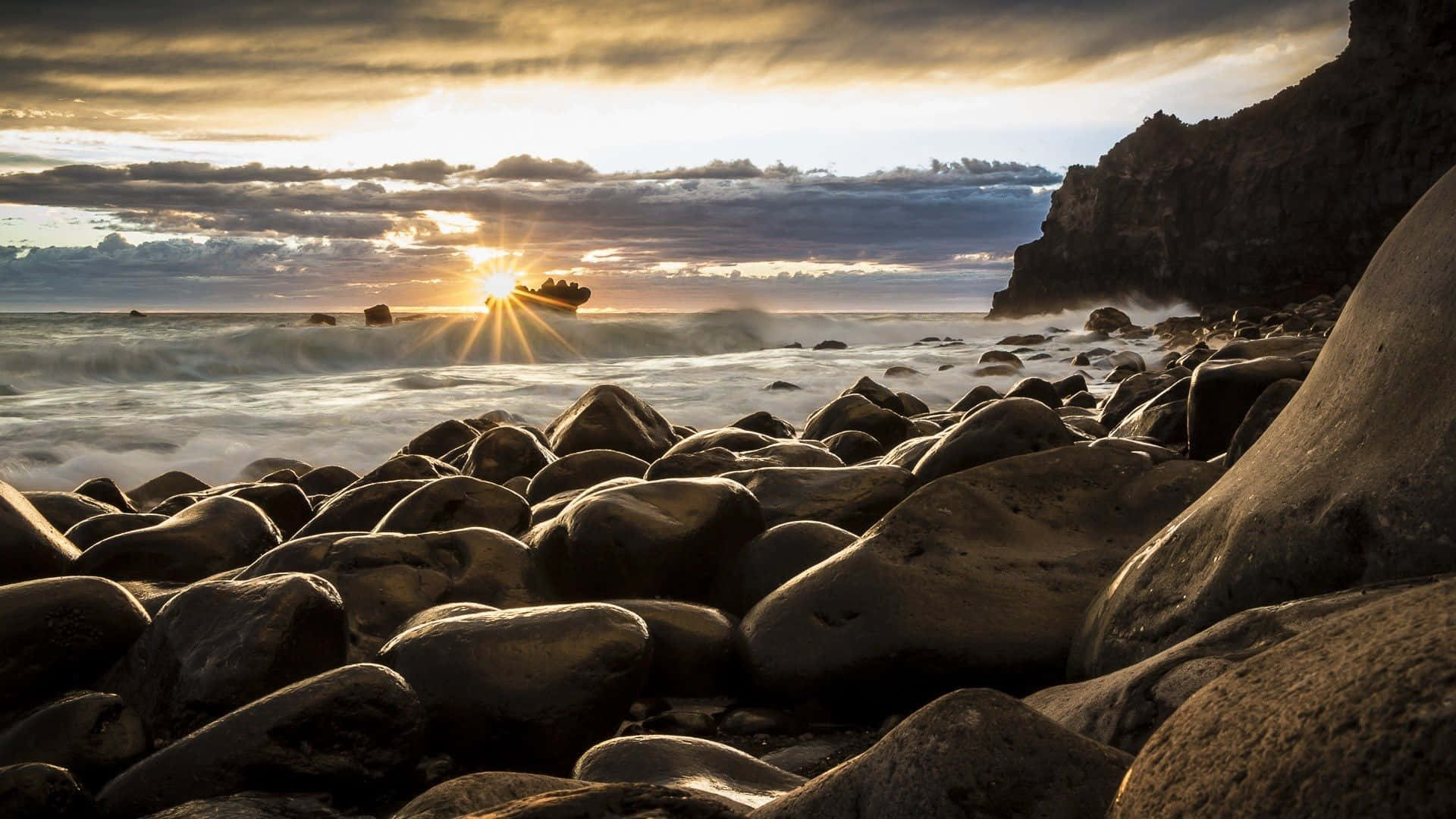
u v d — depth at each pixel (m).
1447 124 32.75
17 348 20.64
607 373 20.94
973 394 11.20
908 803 1.87
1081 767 1.84
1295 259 37.00
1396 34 34.09
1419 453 2.60
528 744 3.32
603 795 1.66
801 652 3.83
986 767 1.85
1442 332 2.69
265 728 2.90
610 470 6.66
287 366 23.44
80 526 5.97
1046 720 1.92
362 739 2.98
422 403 16.06
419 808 2.25
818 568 4.09
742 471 5.82
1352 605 2.40
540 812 1.62
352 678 3.00
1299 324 21.58
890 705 3.77
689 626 4.09
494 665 3.36
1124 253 44.12
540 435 9.00
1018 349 27.50
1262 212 38.22
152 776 2.91
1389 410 2.74
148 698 3.50
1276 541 2.84
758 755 3.57
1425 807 1.15
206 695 3.37
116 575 5.19
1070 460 4.50
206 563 5.30
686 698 4.04
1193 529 3.23
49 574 5.03
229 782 2.88
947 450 5.53
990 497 4.28
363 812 2.97
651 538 4.59
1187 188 41.78
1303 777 1.26
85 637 3.60
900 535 4.07
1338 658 1.37
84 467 11.78
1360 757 1.22
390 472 7.24
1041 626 3.73
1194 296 40.62
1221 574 2.97
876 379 18.72
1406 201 33.72
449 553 4.68
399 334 25.44
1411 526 2.55
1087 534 4.21
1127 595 3.31
